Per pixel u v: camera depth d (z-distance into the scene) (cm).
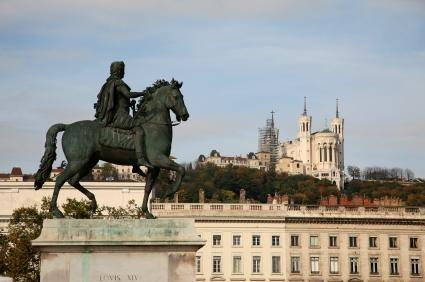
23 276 7756
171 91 3212
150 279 2980
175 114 3216
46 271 2958
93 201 3253
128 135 3180
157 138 3169
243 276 14925
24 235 7838
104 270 2973
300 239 15212
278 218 15075
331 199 16462
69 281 2956
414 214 15562
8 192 12675
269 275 15000
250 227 15038
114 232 2981
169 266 2992
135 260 2986
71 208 7906
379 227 15450
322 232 15275
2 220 12606
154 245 2984
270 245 15088
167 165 3148
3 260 8031
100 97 3209
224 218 14938
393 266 15450
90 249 2975
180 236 2997
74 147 3169
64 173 3161
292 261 15125
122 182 12925
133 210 8950
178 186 3150
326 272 15200
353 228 15375
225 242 14962
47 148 3188
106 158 3203
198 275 14862
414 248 15512
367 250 15400
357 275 15288
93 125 3197
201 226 14900
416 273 15500
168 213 14812
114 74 3244
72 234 2973
